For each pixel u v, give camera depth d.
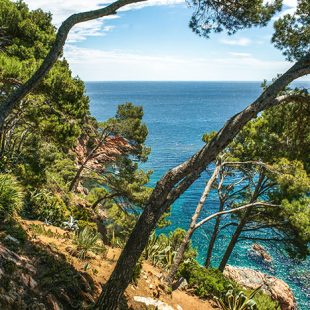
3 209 11.45
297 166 15.47
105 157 31.33
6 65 10.79
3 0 17.66
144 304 10.82
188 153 79.06
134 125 28.28
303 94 9.33
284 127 16.39
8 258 7.65
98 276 10.55
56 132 13.99
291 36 10.85
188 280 15.30
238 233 21.44
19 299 6.47
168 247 17.80
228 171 22.92
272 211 19.03
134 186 26.94
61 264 9.07
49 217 15.82
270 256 35.66
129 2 8.05
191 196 50.59
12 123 17.97
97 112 165.25
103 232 22.88
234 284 16.14
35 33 18.09
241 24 9.52
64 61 17.56
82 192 38.84
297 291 29.94
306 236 16.77
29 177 17.22
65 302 7.57
